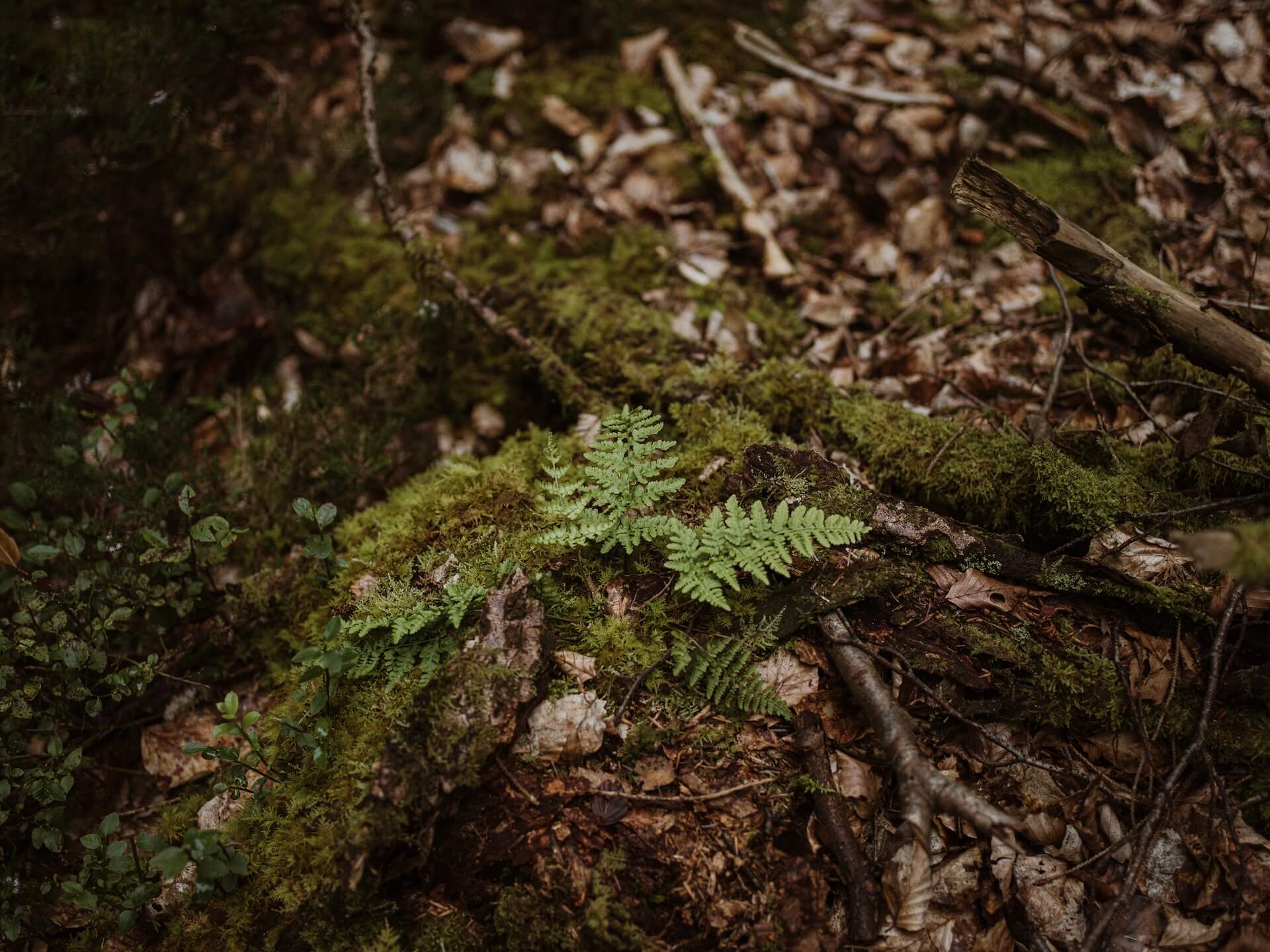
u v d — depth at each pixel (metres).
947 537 2.64
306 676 2.65
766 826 2.27
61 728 2.93
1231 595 2.40
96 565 3.09
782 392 3.41
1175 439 3.05
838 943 2.11
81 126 3.92
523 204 4.68
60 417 3.50
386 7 5.32
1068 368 3.55
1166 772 2.33
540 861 2.25
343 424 3.81
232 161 4.62
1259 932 2.06
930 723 2.43
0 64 3.98
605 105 4.93
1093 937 2.01
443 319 4.16
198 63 4.07
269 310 4.43
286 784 2.60
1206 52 4.53
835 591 2.53
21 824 2.74
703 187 4.60
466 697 2.30
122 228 4.38
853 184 4.53
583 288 4.02
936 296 4.08
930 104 4.56
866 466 3.26
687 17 5.21
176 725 3.13
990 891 2.22
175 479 3.09
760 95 4.77
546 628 2.49
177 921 2.52
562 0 5.34
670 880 2.22
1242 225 3.81
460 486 3.29
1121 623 2.56
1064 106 4.49
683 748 2.40
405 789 2.20
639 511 2.79
